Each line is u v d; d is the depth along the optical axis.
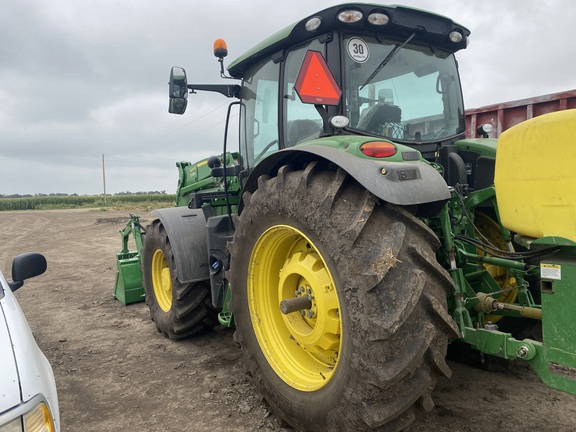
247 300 3.06
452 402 3.00
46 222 23.03
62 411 3.22
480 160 3.32
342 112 2.93
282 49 3.37
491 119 5.68
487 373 3.40
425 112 3.36
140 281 6.11
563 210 1.82
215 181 4.93
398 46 3.21
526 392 3.11
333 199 2.32
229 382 3.58
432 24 3.19
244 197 3.12
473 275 3.00
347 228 2.22
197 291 4.37
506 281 3.28
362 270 2.13
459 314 2.47
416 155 2.48
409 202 2.19
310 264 2.61
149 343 4.57
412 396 2.12
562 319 1.87
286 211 2.59
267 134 3.70
